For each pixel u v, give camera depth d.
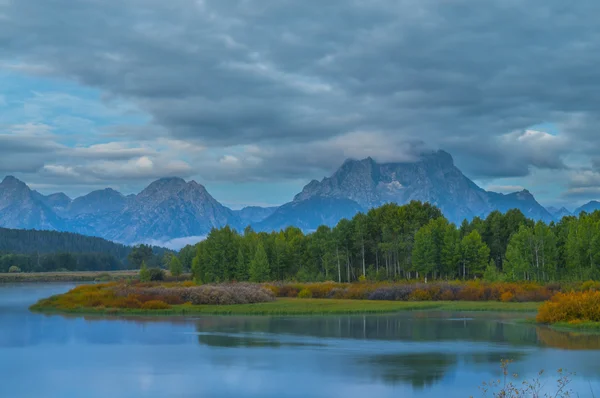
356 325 57.19
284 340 47.94
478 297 81.44
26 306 83.88
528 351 42.19
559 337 48.50
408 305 73.69
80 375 35.56
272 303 78.62
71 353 42.69
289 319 62.75
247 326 57.03
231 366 37.84
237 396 30.52
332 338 48.94
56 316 67.62
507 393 29.62
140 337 49.97
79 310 72.25
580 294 58.41
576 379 33.47
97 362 39.31
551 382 32.81
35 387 32.72
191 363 38.84
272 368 37.16
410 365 37.78
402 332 52.06
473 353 41.56
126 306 73.19
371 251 127.75
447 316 64.56
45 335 51.53
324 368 37.03
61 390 32.09
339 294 89.00
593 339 47.34
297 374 35.41
